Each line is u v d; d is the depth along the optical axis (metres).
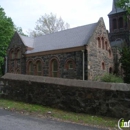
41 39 29.89
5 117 8.13
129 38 39.88
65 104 9.73
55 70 23.55
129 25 40.25
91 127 7.02
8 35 33.66
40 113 8.95
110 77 20.05
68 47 22.11
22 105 10.47
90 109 8.95
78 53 21.17
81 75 20.67
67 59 22.06
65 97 9.78
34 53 25.45
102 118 8.24
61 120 7.91
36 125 7.01
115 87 8.44
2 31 32.88
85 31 24.50
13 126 6.78
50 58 23.83
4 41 33.44
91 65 21.27
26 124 7.11
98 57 22.91
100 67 23.19
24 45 27.20
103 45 24.53
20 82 11.80
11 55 29.69
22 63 27.19
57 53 23.08
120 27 42.25
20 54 27.83
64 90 9.86
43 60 24.59
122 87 8.30
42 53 24.58
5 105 10.48
